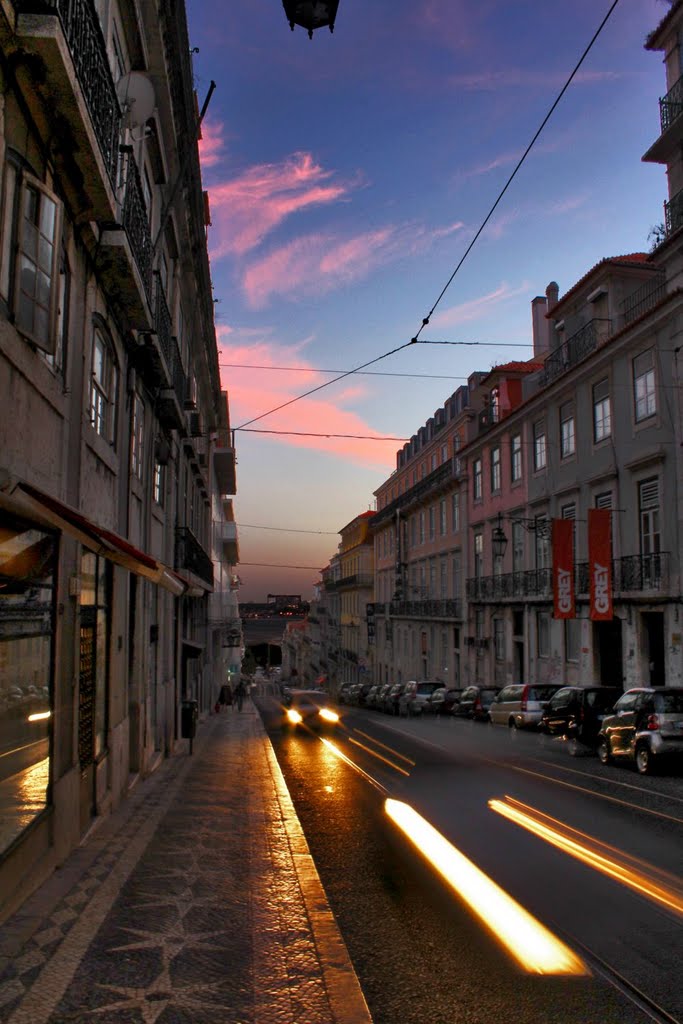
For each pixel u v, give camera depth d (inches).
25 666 230.5
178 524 733.3
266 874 264.2
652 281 858.1
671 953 195.2
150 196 519.8
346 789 462.9
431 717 1123.9
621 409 853.2
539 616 1074.1
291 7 184.5
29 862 233.0
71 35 240.5
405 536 1904.5
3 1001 163.3
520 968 186.5
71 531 222.2
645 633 801.6
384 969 186.4
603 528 804.0
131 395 459.8
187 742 750.5
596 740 623.5
